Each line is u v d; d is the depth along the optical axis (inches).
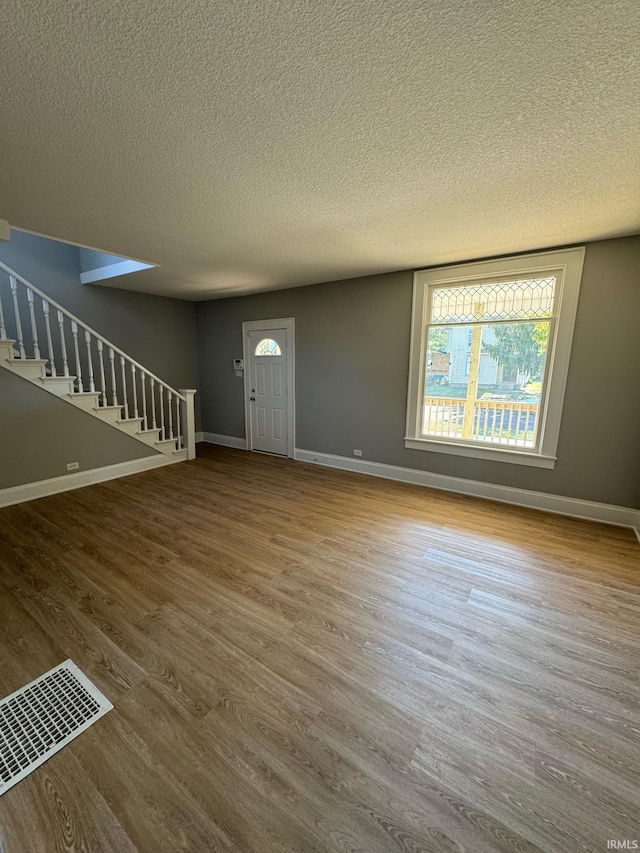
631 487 119.2
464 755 50.7
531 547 107.3
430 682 62.2
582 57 44.5
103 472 165.6
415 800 45.4
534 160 69.0
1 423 133.3
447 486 154.5
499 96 51.8
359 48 43.4
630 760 50.3
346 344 174.2
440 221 99.4
